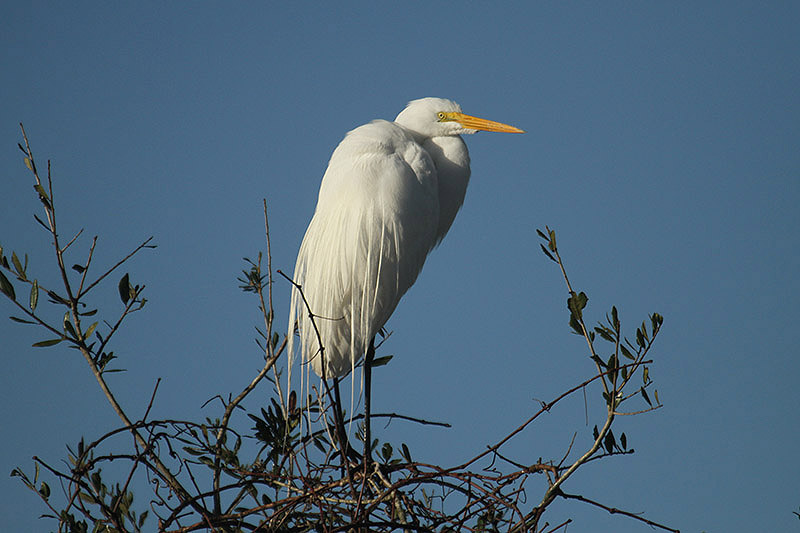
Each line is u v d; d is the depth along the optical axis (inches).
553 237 292.4
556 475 275.9
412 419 379.2
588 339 288.4
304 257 461.7
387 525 270.5
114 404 314.8
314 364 442.6
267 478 311.6
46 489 313.4
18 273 314.0
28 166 308.8
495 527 284.7
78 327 316.8
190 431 304.7
